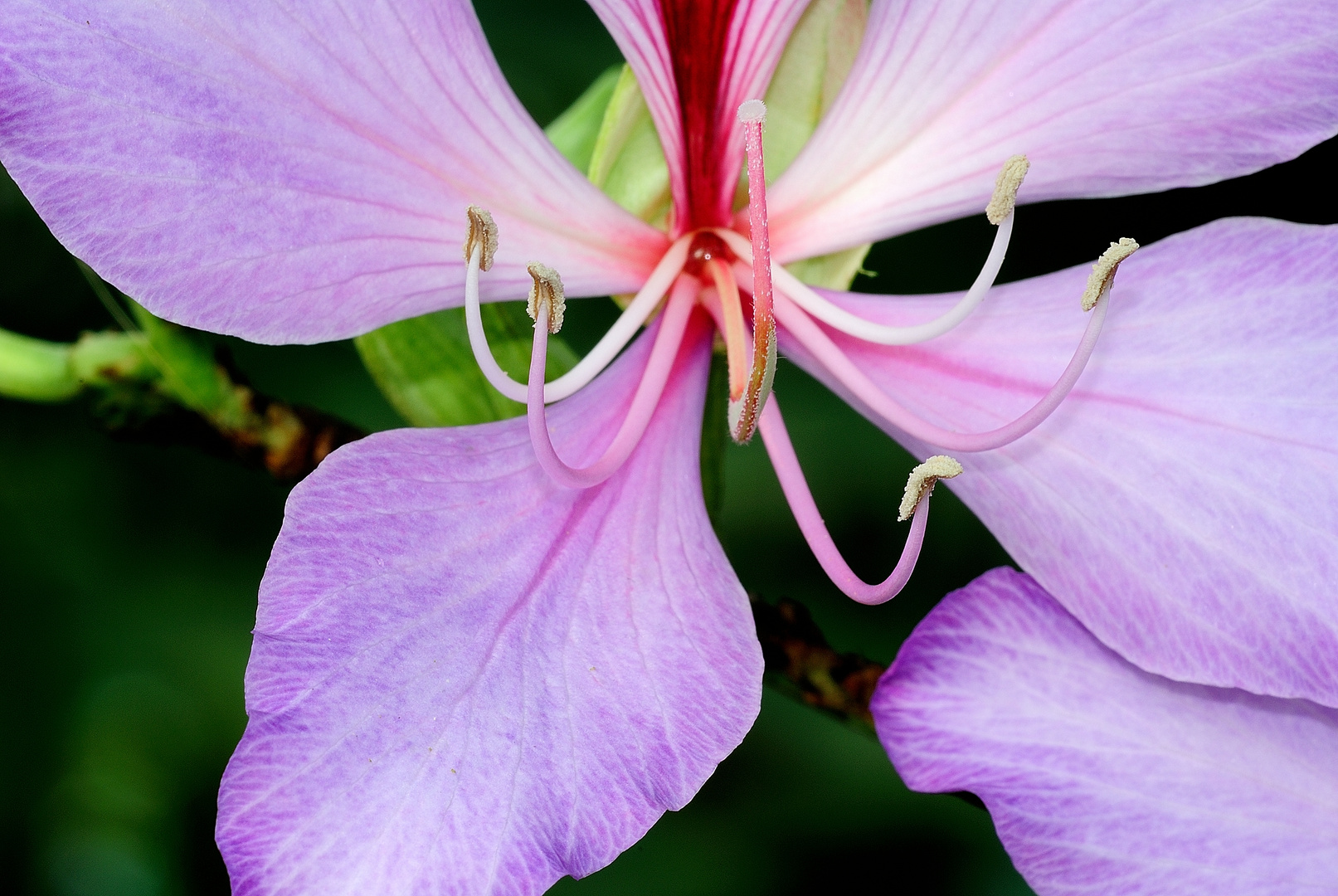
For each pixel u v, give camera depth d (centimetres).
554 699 24
